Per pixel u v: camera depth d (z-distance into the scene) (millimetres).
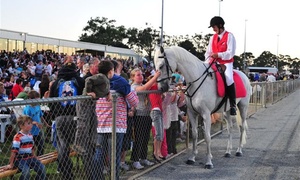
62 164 4934
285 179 5883
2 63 21109
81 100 4277
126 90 4938
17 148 4391
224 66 6711
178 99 8016
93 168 4730
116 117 4820
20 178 4438
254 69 54625
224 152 7848
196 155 7488
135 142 6320
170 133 7285
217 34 6938
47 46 38875
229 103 7027
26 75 14289
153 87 6172
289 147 8367
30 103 3285
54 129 5086
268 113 14969
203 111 6438
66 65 5422
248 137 9594
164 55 5977
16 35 34656
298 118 13461
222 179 5848
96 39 77250
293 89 33031
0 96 8938
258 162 6980
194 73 6273
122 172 6113
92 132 4586
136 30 70562
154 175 6004
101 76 4410
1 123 6707
